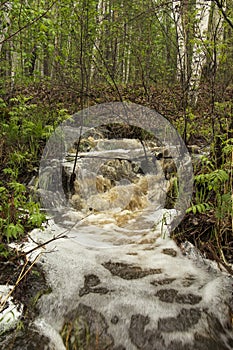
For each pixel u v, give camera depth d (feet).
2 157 16.44
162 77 25.17
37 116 19.74
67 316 8.77
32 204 11.57
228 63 16.99
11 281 9.30
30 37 19.86
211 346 7.97
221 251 10.46
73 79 23.07
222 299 8.96
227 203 10.50
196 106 19.35
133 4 24.40
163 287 9.76
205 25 18.43
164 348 7.98
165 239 12.16
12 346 7.62
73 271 10.19
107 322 8.63
